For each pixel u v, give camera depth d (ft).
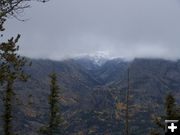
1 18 39.47
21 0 39.88
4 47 41.01
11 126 204.44
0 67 40.81
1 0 39.14
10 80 40.81
